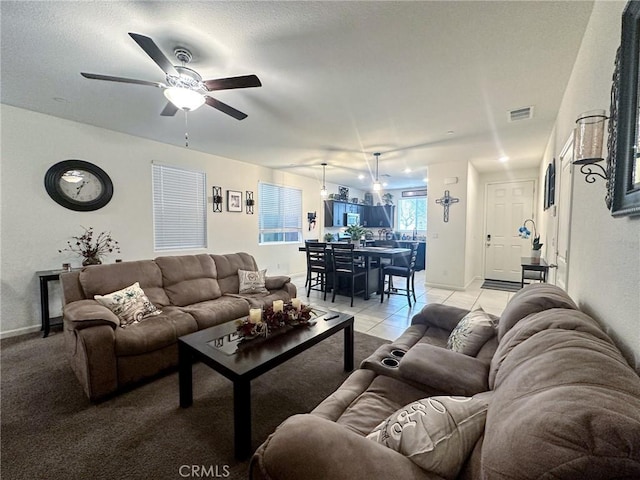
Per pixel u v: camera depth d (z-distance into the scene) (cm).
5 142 306
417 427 84
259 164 580
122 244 394
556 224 294
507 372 99
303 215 716
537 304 143
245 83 202
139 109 311
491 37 187
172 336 239
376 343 304
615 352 87
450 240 552
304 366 254
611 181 115
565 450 55
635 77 96
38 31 184
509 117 317
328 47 199
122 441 163
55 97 284
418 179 750
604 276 131
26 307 321
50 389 212
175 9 165
